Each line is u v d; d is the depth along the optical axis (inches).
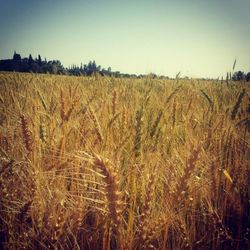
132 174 96.7
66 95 144.1
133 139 108.0
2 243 93.4
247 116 157.4
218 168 112.3
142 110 111.0
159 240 95.4
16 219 96.0
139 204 92.9
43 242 92.9
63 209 92.7
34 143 111.0
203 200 112.1
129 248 83.5
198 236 103.3
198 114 167.0
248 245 99.5
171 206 90.2
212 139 128.1
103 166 72.2
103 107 143.1
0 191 100.9
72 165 103.9
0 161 110.7
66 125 124.0
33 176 99.6
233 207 108.1
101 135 110.0
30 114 135.6
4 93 206.5
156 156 108.4
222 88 233.9
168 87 215.9
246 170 125.5
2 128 136.6
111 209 76.6
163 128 131.6
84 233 97.2
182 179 87.5
